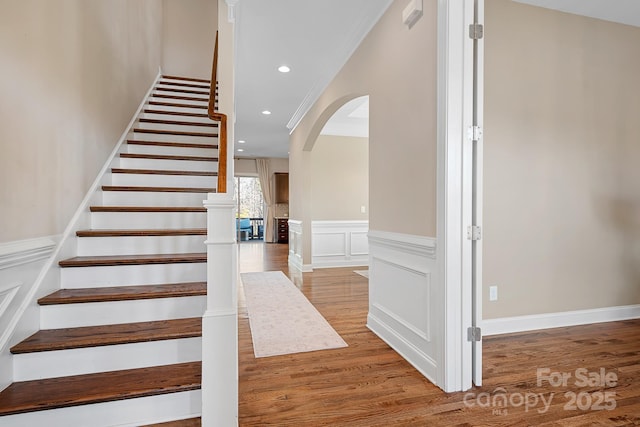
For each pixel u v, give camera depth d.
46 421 1.40
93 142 2.56
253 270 5.82
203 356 1.45
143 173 3.00
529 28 2.81
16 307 1.61
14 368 1.55
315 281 4.92
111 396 1.46
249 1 2.68
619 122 3.10
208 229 1.47
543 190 2.88
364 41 3.06
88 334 1.73
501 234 2.77
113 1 2.96
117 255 2.30
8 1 1.54
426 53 2.09
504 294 2.79
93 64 2.54
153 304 1.95
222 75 2.81
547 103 2.88
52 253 1.94
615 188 3.09
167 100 4.46
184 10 6.04
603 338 2.66
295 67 3.84
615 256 3.11
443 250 1.91
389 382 2.01
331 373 2.12
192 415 1.58
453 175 1.90
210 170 3.37
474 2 1.94
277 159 10.69
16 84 1.60
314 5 2.70
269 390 1.92
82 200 2.37
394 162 2.51
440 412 1.71
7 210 1.54
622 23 3.10
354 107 5.15
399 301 2.45
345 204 6.39
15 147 1.60
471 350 1.96
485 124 2.71
